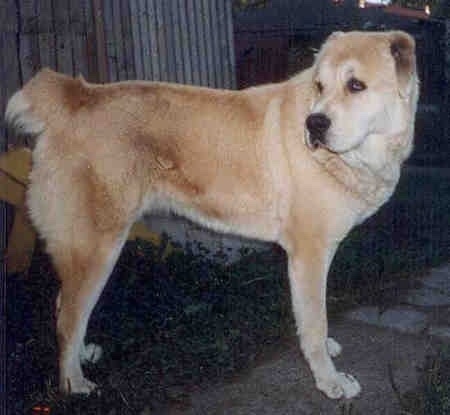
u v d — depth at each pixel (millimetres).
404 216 3039
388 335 1990
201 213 1815
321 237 1693
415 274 2432
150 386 1692
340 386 1682
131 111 1713
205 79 3027
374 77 1612
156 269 2244
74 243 1672
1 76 2207
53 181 1670
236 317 2004
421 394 1599
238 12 8344
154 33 2758
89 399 1636
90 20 2504
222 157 1743
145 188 1742
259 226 1779
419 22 6820
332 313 2133
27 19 2295
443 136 4879
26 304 2043
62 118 1681
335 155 1637
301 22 7469
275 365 1832
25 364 1770
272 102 1742
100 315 1975
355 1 8086
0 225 1394
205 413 1628
